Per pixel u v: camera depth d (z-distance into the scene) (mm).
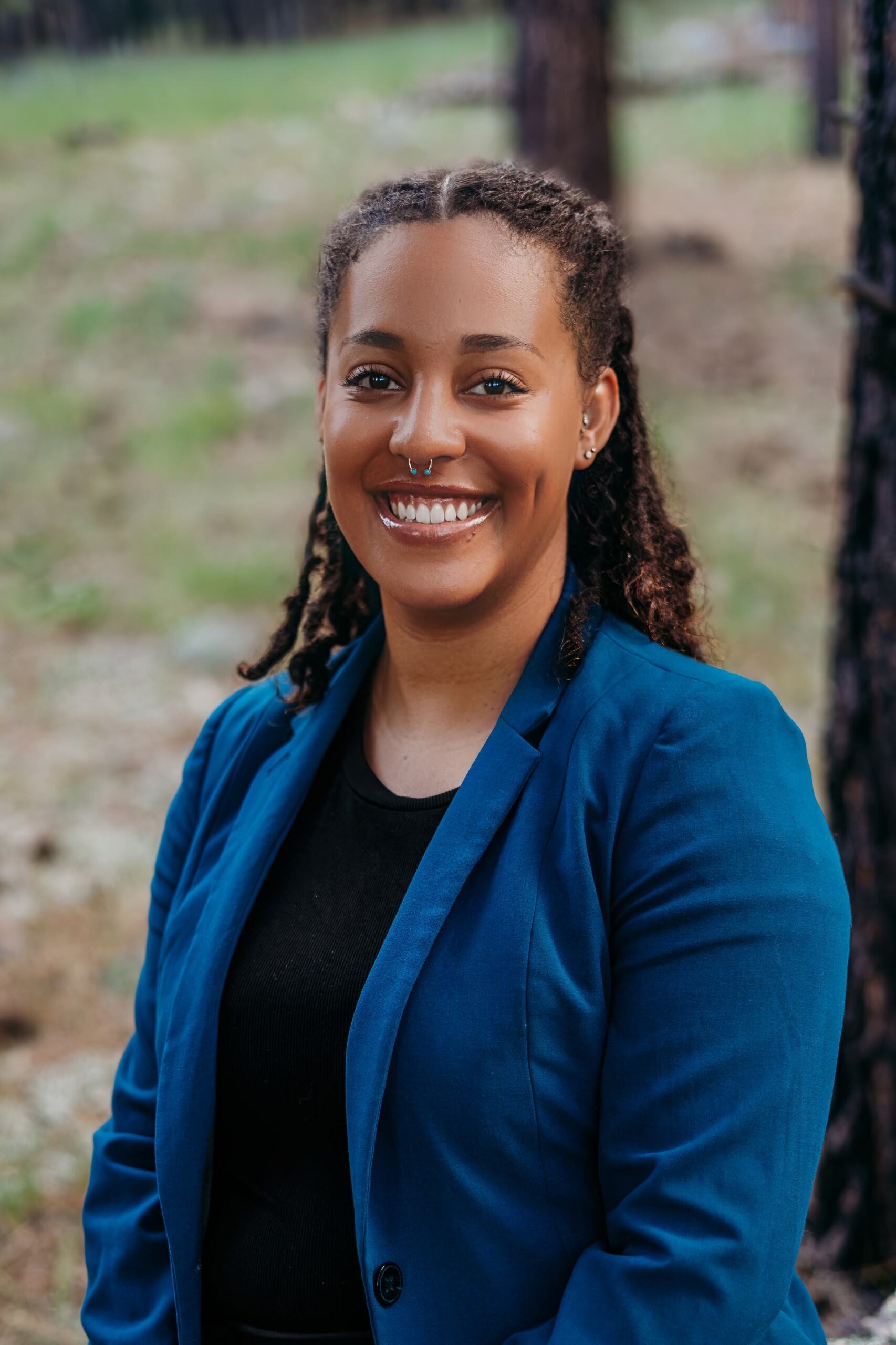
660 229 11703
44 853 4672
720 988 1153
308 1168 1351
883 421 2314
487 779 1293
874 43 2199
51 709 5816
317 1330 1365
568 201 1324
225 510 7609
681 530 1517
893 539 2334
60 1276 2979
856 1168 2584
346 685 1507
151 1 23094
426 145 14438
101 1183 1562
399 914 1257
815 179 13188
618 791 1237
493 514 1309
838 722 2500
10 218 12398
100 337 9938
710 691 1261
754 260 10992
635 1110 1172
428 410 1259
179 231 11914
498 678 1408
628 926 1206
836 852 1236
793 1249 1146
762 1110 1132
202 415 8656
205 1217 1378
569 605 1377
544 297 1274
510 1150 1202
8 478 8016
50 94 17875
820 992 1167
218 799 1590
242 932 1396
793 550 6758
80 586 6750
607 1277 1146
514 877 1237
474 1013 1201
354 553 1383
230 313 10242
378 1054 1212
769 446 7984
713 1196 1119
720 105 17172
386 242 1274
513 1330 1221
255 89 17984
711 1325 1102
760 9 21844
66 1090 3582
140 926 4270
